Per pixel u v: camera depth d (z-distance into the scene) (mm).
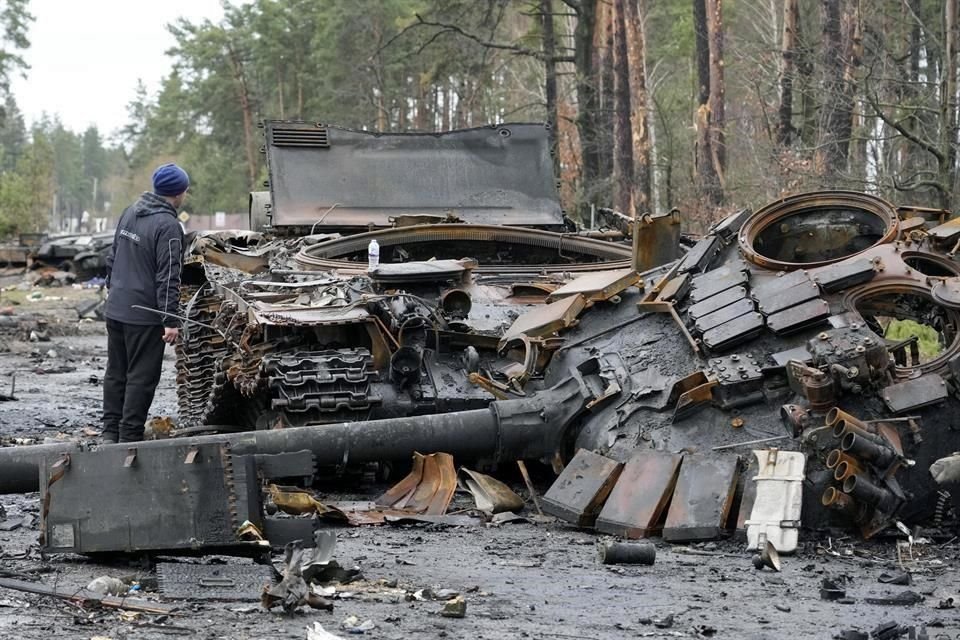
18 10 74625
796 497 8883
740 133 36594
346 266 13133
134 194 124250
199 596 7094
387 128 62125
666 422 9938
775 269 10516
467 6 43250
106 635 6352
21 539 8992
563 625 6809
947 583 7984
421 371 11242
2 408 18047
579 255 15031
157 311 11875
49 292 47031
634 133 36719
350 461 10344
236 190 84250
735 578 8055
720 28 34469
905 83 24500
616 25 36812
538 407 10516
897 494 8789
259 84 82500
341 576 7738
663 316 10992
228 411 13445
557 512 9727
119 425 12367
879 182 23469
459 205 16750
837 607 7320
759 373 9664
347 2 63000
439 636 6508
